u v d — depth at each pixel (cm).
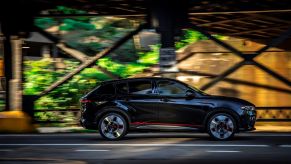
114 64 1875
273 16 1781
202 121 1294
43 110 1705
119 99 1315
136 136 1438
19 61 1638
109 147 1170
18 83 1636
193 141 1281
